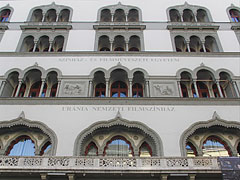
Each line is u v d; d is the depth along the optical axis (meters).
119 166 16.78
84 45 26.83
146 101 21.45
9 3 31.84
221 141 21.08
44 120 20.34
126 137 20.81
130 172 16.45
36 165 16.72
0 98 21.47
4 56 25.33
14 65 24.61
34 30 28.39
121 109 20.98
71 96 22.36
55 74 24.58
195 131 20.33
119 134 21.02
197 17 31.70
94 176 16.91
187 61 25.03
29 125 20.08
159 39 27.45
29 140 21.06
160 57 25.33
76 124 20.12
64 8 30.98
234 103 21.41
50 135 19.48
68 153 18.61
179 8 30.89
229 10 31.20
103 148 20.12
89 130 19.80
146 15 30.31
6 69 24.31
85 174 16.55
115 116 20.53
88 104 21.27
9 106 21.16
